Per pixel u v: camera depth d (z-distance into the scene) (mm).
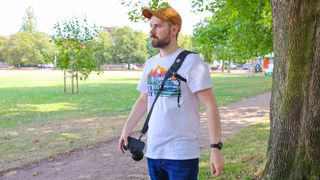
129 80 41250
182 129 2676
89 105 16594
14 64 96875
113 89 26719
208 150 7469
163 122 2691
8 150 7848
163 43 2752
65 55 22766
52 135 9539
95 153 7586
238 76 53219
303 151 4043
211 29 14812
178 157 2656
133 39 95125
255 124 11031
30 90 26203
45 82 36969
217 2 11883
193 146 2707
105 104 16938
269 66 50531
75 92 24031
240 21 12539
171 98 2682
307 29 3902
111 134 9633
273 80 4348
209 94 2666
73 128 10617
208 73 2697
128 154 7430
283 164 4191
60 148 8023
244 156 6648
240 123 11430
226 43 14898
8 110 14961
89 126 10945
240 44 13633
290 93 4066
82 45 22844
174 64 2693
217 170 2594
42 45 95500
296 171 4082
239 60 15930
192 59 2684
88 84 33250
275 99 4297
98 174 6062
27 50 94438
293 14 3939
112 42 94750
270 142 4434
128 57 95312
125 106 16078
